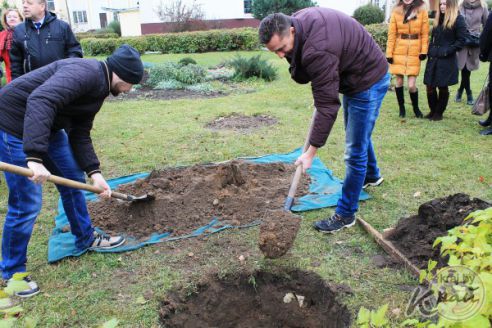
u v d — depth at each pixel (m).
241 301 3.33
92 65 2.86
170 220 4.04
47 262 3.58
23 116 2.88
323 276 3.27
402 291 3.07
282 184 4.74
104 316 2.96
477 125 6.79
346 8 26.58
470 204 3.51
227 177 4.55
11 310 1.50
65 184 3.06
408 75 7.01
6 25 5.83
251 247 3.68
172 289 3.20
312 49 2.95
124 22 29.06
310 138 3.22
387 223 4.02
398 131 6.61
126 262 3.55
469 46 7.75
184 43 20.88
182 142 6.51
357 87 3.39
